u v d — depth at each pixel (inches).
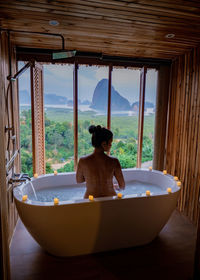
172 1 55.5
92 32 77.2
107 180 73.1
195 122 93.4
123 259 69.4
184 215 100.9
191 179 96.3
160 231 80.6
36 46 93.3
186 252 73.2
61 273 62.8
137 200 69.2
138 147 119.0
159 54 103.6
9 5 58.1
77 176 75.4
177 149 108.3
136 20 67.1
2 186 45.5
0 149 44.2
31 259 68.9
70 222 65.0
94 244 70.7
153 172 101.7
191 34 78.1
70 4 57.5
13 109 83.9
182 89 103.6
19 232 85.0
